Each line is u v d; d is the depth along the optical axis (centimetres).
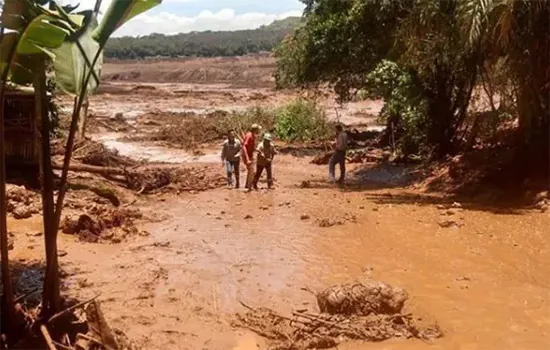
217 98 5988
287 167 2203
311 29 2539
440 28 1525
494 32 1354
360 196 1599
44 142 657
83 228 1192
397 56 2023
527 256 1015
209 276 964
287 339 723
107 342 635
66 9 663
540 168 1479
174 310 824
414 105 2012
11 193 1347
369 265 1002
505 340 709
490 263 988
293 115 2947
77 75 637
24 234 1171
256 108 3488
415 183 1784
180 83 9638
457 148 2000
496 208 1361
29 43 604
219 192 1708
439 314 788
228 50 16012
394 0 2048
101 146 2127
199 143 2883
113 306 835
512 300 829
